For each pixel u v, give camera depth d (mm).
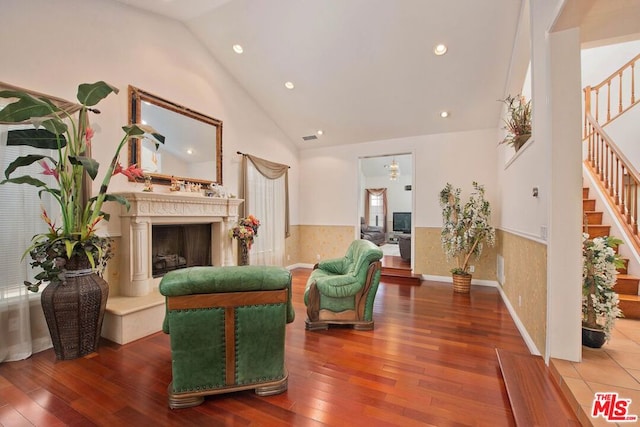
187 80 3799
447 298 3938
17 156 2328
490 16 2984
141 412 1642
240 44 3900
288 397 1776
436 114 4590
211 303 1683
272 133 5492
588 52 4402
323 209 6086
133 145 3139
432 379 1969
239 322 1736
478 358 2262
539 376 1863
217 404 1710
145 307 2695
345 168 5875
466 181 4824
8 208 2252
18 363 2199
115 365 2168
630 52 3744
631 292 2754
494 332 2777
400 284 4719
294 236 6156
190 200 3539
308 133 5723
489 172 4672
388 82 4113
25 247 2318
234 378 1757
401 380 1958
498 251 4449
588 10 1709
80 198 2527
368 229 9367
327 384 1916
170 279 1644
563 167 1926
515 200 3100
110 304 2721
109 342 2568
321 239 6102
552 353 1947
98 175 2859
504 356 2137
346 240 5863
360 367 2133
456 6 2947
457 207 4504
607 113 3924
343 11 3189
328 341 2596
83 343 2311
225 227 4148
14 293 2254
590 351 2035
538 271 2248
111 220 2967
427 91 4156
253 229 4414
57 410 1660
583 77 4477
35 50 2449
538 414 1505
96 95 2357
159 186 3441
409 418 1584
